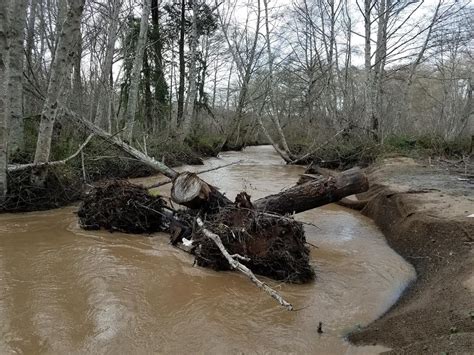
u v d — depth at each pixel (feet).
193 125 86.07
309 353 12.42
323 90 84.43
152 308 14.51
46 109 28.53
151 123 72.02
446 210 23.58
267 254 18.01
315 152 63.26
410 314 13.93
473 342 10.77
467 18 59.93
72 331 12.79
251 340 12.92
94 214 23.88
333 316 14.83
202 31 86.84
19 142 32.91
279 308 15.12
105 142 40.73
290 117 102.99
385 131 69.10
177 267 18.45
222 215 19.70
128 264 18.42
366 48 57.57
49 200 29.19
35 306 14.16
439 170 41.01
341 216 30.58
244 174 51.42
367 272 19.21
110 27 58.39
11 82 32.19
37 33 62.03
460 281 15.10
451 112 98.22
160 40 73.46
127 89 72.84
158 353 12.04
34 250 19.88
